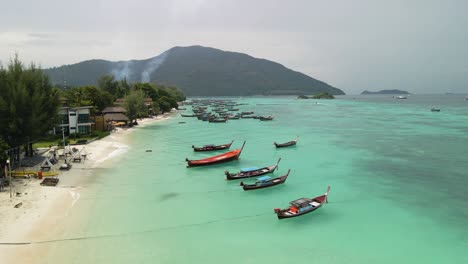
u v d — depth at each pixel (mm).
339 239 33969
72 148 68312
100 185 49031
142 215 38812
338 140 90812
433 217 39375
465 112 189750
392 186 50469
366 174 56875
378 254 31234
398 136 96562
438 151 74875
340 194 47031
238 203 43219
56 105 60031
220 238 33781
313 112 199750
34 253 29562
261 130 113688
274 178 50531
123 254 30172
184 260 29547
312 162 65562
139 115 144750
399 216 39656
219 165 62938
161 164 62844
